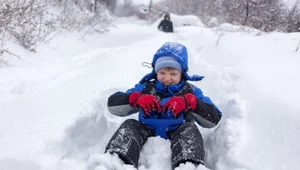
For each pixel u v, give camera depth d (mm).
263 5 13328
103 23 12375
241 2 14055
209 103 2637
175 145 2256
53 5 9508
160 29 15227
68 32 8969
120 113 2668
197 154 2127
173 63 2627
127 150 2139
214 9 22359
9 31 6332
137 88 2818
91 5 13766
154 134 2592
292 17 12812
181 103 2406
